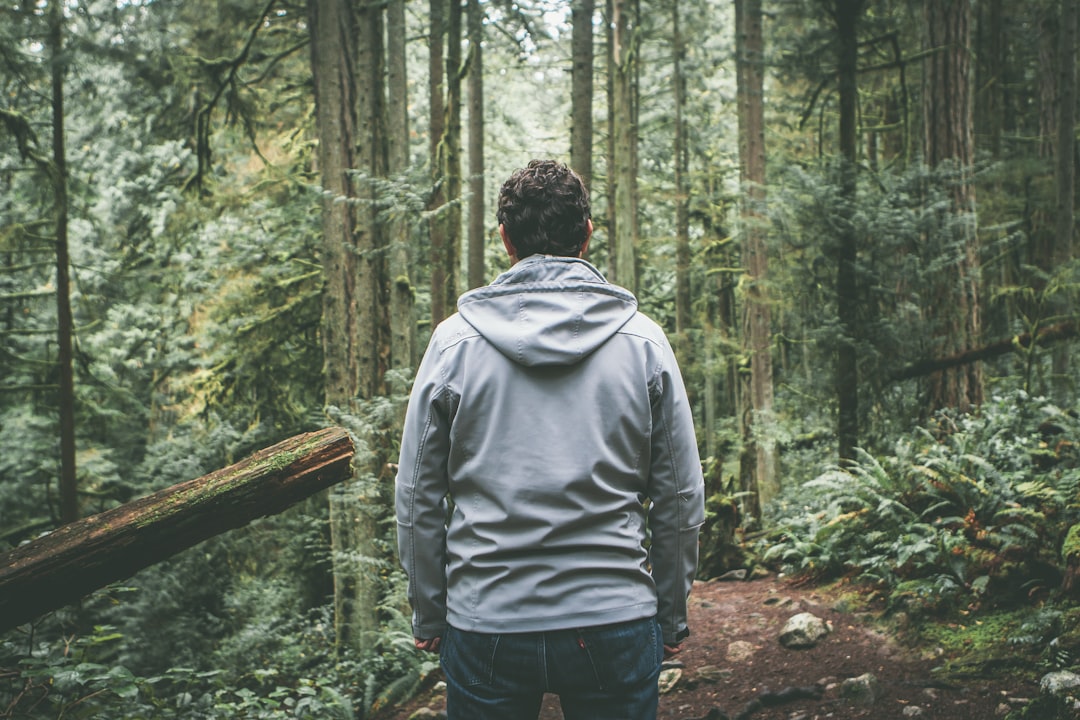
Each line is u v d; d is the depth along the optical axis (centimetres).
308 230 1347
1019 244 1324
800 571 617
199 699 466
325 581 1194
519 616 156
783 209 788
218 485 219
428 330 1383
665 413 169
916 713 349
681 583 172
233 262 1323
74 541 209
